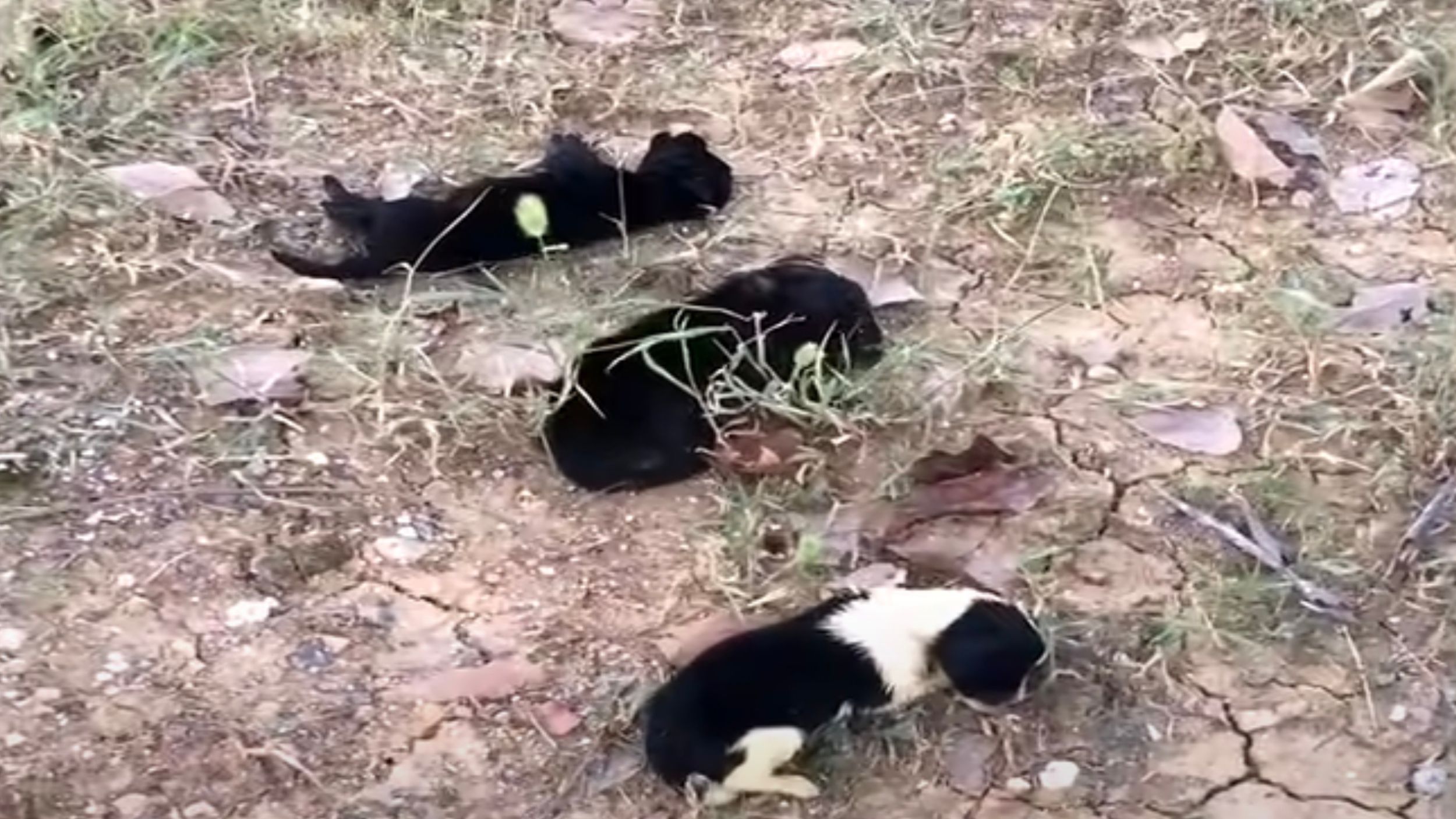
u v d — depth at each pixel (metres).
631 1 2.04
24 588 1.52
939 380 1.65
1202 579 1.52
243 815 1.40
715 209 1.81
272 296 1.74
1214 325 1.71
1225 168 1.85
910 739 1.43
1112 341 1.70
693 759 1.39
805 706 1.40
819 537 1.54
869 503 1.57
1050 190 1.82
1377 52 1.96
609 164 1.83
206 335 1.70
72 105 1.91
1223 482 1.59
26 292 1.72
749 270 1.71
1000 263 1.77
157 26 1.99
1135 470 1.60
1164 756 1.43
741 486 1.58
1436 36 1.96
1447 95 1.90
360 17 2.02
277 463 1.60
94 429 1.62
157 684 1.47
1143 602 1.51
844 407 1.62
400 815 1.40
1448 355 1.66
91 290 1.73
